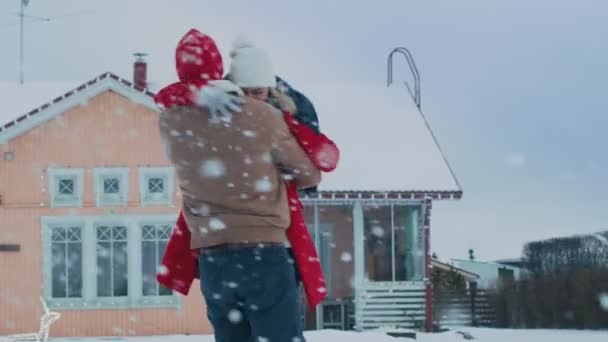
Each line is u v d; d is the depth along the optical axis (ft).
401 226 94.12
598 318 92.32
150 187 86.99
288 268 12.90
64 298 85.71
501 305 97.91
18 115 94.17
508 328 96.89
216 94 12.67
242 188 12.79
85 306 85.56
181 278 13.83
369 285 91.20
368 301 90.94
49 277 85.76
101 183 86.84
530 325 96.12
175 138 13.05
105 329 85.56
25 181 86.33
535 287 96.27
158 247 86.69
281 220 12.94
